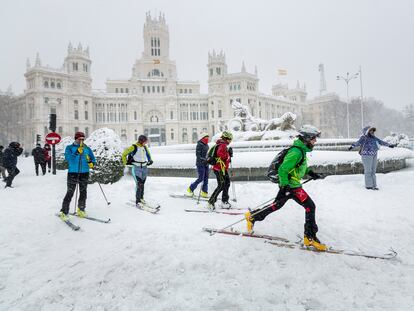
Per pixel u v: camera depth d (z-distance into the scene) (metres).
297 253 3.69
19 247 4.30
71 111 89.56
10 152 9.95
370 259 3.54
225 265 3.41
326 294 2.80
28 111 86.88
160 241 4.20
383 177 8.61
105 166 9.80
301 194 3.74
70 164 5.65
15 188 9.72
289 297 2.77
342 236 4.36
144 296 2.86
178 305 2.67
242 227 4.72
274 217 5.26
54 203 7.21
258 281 3.05
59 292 3.00
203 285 3.01
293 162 3.63
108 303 2.77
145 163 6.50
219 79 101.06
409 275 3.16
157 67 109.69
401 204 5.85
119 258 3.70
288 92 133.25
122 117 98.12
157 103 100.25
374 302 2.65
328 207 5.89
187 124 100.75
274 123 16.16
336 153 9.88
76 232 4.86
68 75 89.62
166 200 7.02
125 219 5.50
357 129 89.75
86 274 3.34
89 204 6.88
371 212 5.44
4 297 3.00
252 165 9.81
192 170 10.76
